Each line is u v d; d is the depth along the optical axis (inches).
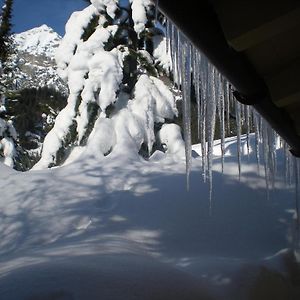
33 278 72.9
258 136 147.9
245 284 98.3
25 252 127.1
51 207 175.0
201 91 117.8
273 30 56.4
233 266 107.5
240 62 61.7
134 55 335.9
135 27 331.3
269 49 62.8
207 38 54.6
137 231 150.9
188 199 173.5
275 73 71.1
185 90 106.3
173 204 170.7
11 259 110.2
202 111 117.1
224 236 150.3
